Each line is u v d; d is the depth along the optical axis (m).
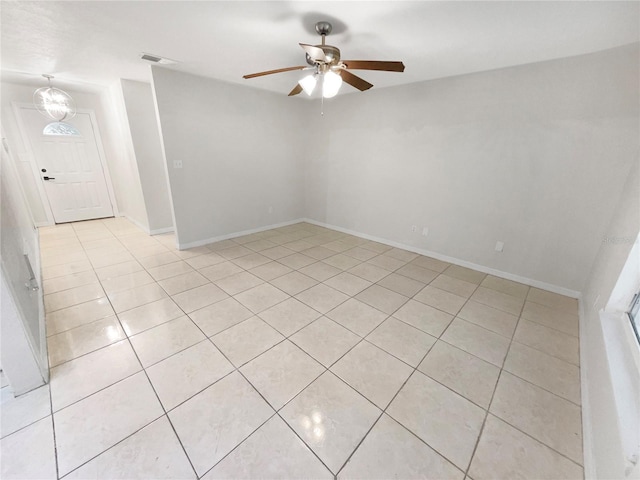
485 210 3.15
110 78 3.58
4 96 3.99
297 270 3.23
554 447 1.34
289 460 1.25
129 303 2.45
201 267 3.23
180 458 1.25
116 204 5.30
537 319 2.37
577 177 2.54
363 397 1.58
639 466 0.81
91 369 1.72
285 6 1.71
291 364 1.81
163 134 3.29
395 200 3.95
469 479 1.20
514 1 1.59
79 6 1.74
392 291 2.80
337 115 4.30
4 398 1.50
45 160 4.48
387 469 1.23
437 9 1.70
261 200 4.59
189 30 2.08
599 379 1.42
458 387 1.67
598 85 2.32
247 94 3.94
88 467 1.20
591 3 1.58
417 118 3.46
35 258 2.98
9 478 1.16
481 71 2.87
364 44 2.26
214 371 1.73
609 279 1.86
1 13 1.83
